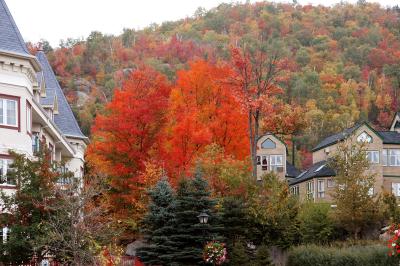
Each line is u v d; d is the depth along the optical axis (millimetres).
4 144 35281
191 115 53969
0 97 35625
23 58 36438
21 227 27875
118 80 126312
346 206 47531
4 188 34281
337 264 38844
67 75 130125
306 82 133625
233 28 166125
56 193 29016
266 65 61875
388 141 72688
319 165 76938
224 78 58500
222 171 46938
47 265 34500
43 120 41656
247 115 59156
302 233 47156
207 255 40281
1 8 37438
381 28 168625
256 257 43594
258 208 45469
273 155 83062
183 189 43750
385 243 41438
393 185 72312
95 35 162125
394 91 137500
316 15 174875
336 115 122812
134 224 46344
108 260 31438
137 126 49906
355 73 142500
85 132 98938
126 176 48969
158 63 135500
